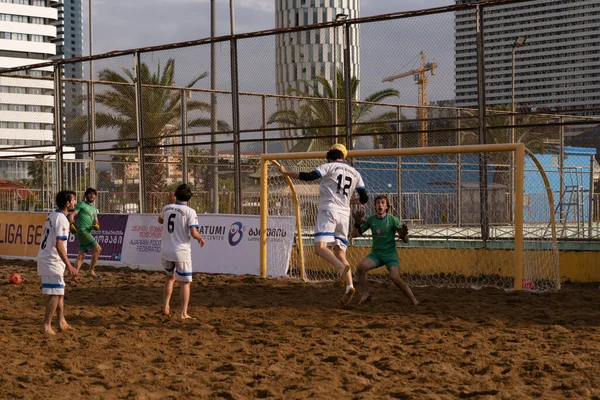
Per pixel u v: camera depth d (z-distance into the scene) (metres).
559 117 27.44
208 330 11.35
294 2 81.00
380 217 13.32
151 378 8.31
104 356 9.53
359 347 9.93
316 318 12.23
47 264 11.09
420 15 17.53
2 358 9.45
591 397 7.27
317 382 8.02
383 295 14.61
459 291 14.99
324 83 22.34
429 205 22.95
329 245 19.02
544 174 15.37
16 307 13.82
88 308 13.55
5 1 165.62
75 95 25.84
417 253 18.16
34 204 30.09
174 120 25.31
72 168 27.08
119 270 20.55
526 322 11.55
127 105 25.72
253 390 7.73
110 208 26.25
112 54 22.28
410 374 8.34
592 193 22.72
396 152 15.90
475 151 15.19
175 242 12.29
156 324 11.87
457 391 7.57
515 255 14.72
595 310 12.57
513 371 8.36
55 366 8.97
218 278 17.73
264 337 10.69
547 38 33.84
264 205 17.84
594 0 23.45
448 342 10.08
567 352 9.29
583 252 16.41
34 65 24.28
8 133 115.81
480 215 17.77
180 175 26.00
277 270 18.03
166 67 24.52
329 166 13.09
